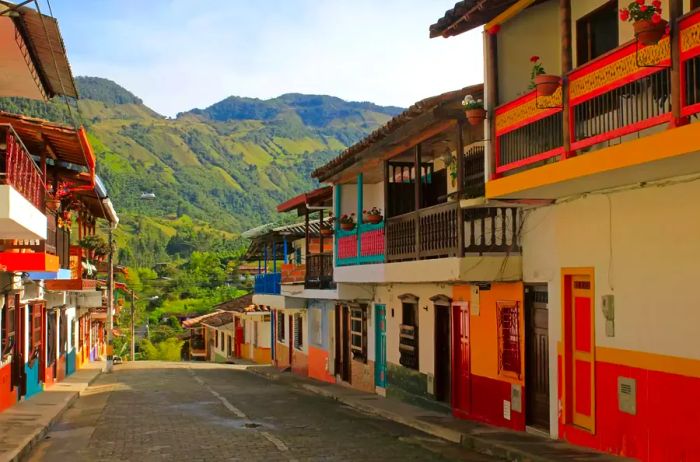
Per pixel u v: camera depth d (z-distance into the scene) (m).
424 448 12.23
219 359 56.28
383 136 15.94
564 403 11.84
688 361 9.23
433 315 16.95
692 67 7.77
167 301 75.31
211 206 171.75
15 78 13.64
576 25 11.70
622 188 10.35
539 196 11.46
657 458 9.72
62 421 16.31
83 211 28.36
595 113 9.38
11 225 12.49
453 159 15.34
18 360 19.14
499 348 13.99
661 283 9.72
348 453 11.57
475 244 13.23
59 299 24.41
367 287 21.09
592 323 11.16
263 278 33.56
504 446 11.47
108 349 35.22
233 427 14.45
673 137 7.81
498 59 11.78
